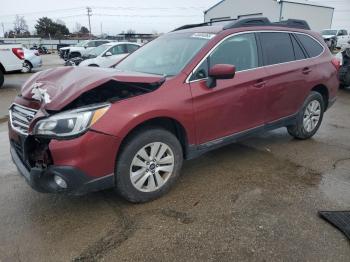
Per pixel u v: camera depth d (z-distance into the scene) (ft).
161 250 8.84
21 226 9.95
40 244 9.14
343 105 26.81
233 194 11.68
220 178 12.96
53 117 9.26
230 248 8.87
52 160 9.34
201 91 11.66
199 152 12.30
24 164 10.50
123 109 9.87
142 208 10.85
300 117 16.49
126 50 48.11
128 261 8.48
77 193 9.66
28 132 9.73
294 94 15.65
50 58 102.83
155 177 11.14
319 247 8.86
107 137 9.53
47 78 11.39
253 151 15.84
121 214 10.52
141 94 10.44
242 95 13.05
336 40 97.14
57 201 11.34
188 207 10.87
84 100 9.96
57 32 272.10
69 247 9.00
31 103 10.62
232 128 13.16
